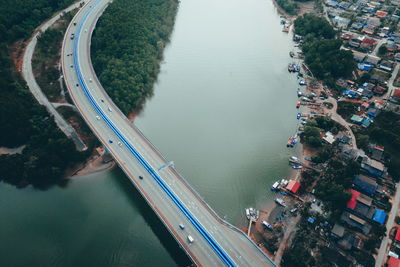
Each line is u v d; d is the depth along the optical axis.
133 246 177.88
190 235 165.25
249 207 197.25
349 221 180.38
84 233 184.25
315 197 198.62
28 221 190.25
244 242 164.38
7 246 178.75
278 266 163.88
